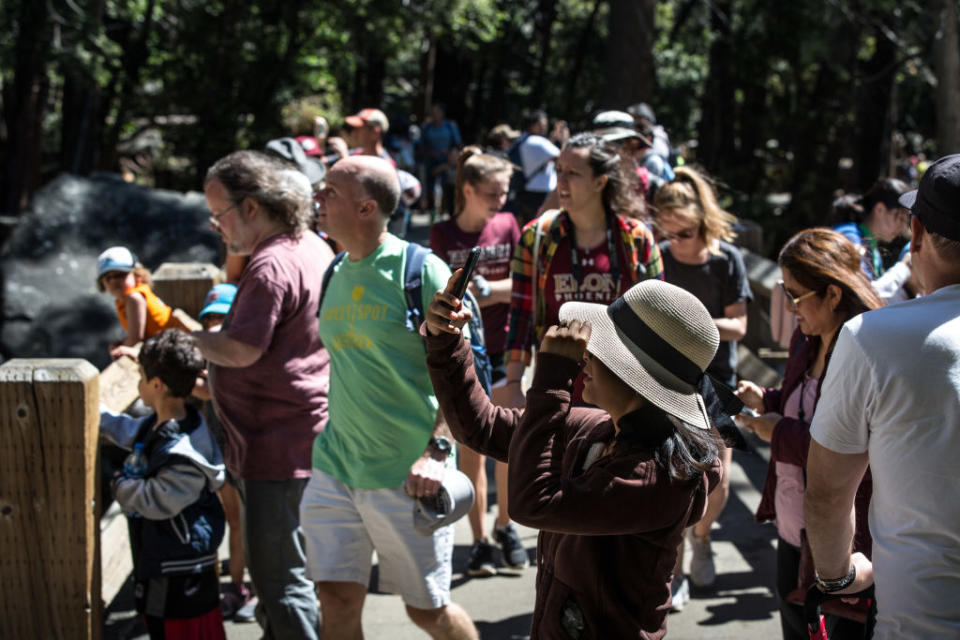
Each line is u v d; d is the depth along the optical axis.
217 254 10.84
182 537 3.63
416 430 3.28
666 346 2.11
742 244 7.92
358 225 3.31
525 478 2.08
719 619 4.27
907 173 23.88
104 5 15.84
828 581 2.44
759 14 20.69
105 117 19.84
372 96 29.08
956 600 2.12
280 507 3.62
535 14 28.42
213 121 19.86
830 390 2.23
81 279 10.42
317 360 3.67
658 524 2.12
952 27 13.91
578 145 3.83
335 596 3.38
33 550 3.45
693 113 27.23
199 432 3.72
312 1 19.97
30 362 3.43
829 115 21.34
